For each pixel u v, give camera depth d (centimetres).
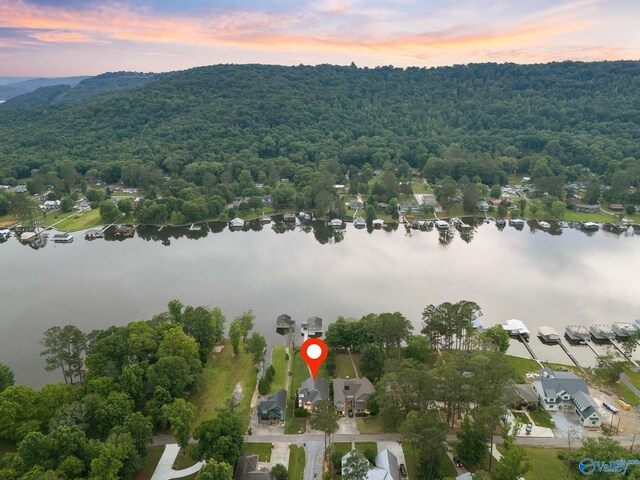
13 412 10006
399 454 10525
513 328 16238
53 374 14225
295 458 10488
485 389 10744
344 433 11256
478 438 9906
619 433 11275
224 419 10056
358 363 14288
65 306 18700
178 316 14838
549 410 12138
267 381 13150
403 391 10819
